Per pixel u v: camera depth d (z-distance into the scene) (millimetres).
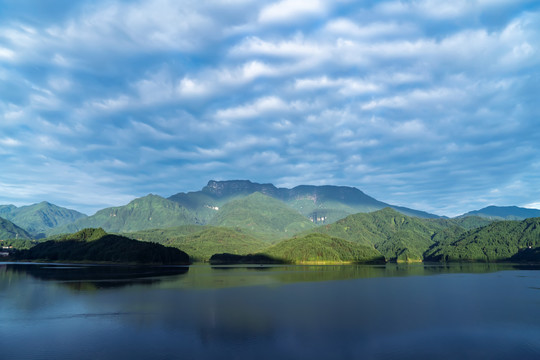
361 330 74438
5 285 146000
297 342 65875
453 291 136750
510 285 158500
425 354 60156
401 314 90750
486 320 84188
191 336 69125
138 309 95250
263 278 192750
